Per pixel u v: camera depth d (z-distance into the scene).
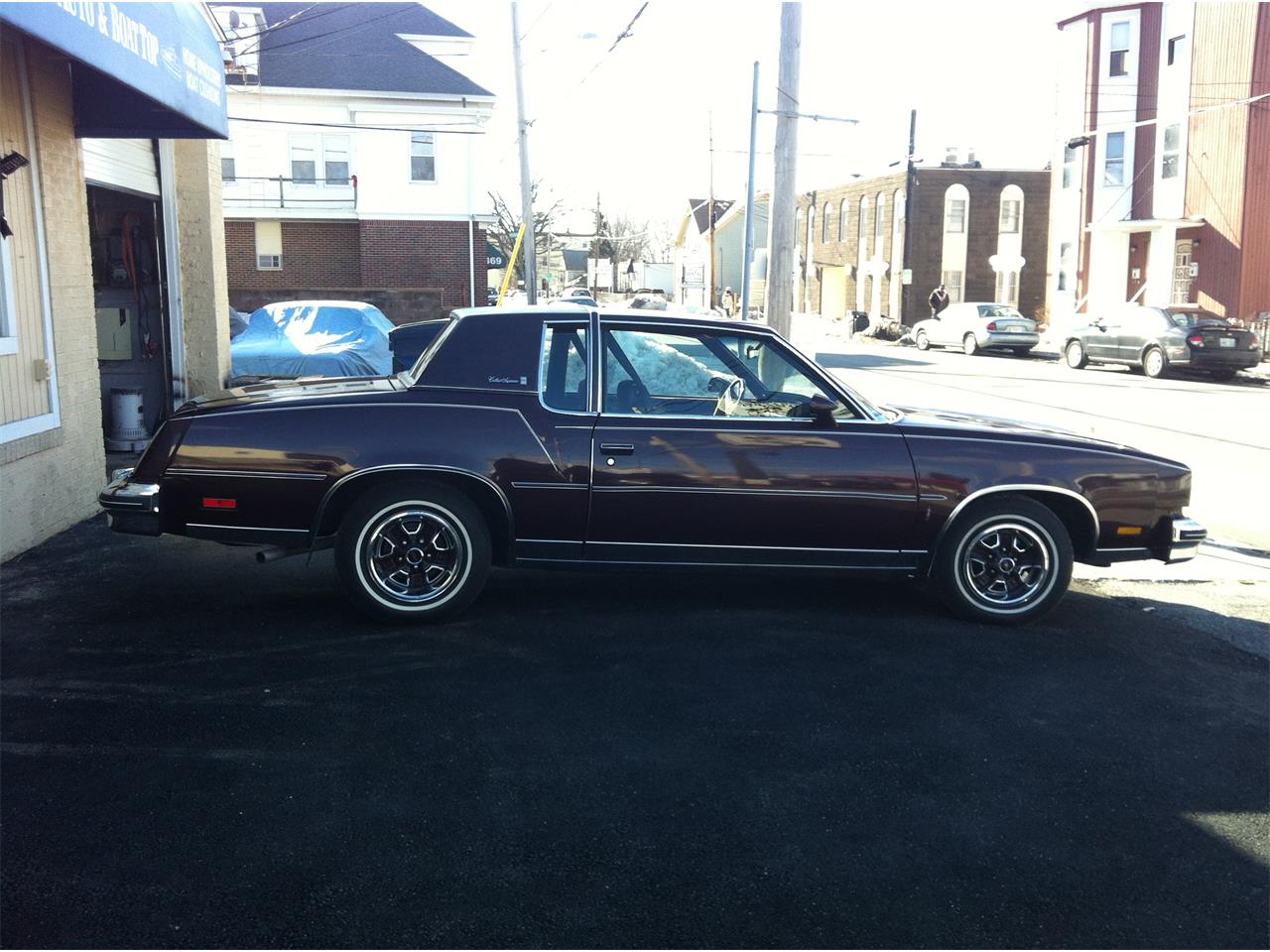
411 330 13.52
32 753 4.05
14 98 6.81
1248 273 29.92
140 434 10.72
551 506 5.56
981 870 3.43
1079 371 27.12
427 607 5.55
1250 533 8.80
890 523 5.75
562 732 4.36
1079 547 6.10
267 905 3.12
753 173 13.80
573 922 3.08
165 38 7.38
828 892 3.28
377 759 4.07
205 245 11.02
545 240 62.94
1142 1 33.28
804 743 4.32
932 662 5.31
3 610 5.74
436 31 37.28
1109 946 3.05
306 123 33.91
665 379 5.78
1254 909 3.26
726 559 5.74
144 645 5.24
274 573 6.58
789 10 10.72
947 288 47.31
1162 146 32.97
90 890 3.17
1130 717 4.71
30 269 7.01
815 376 5.88
